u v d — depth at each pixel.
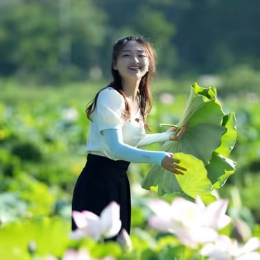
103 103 5.60
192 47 81.94
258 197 13.34
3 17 77.50
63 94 54.47
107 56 78.31
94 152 5.75
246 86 56.12
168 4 84.38
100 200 5.70
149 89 6.05
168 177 5.64
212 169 5.61
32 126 17.72
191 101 5.57
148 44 5.91
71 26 76.50
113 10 84.75
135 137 5.79
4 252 4.43
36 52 74.31
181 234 3.91
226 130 5.52
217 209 3.95
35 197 9.79
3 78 72.50
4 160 14.24
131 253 4.43
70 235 4.21
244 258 3.98
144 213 9.41
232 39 80.25
